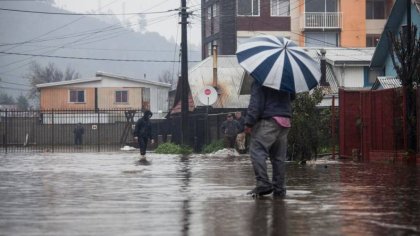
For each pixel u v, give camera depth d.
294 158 24.73
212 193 13.02
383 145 25.70
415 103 24.45
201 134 48.91
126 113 62.25
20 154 39.78
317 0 77.06
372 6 78.12
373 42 77.88
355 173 18.62
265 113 12.17
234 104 59.94
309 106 24.47
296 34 77.56
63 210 10.42
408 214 9.71
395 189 13.62
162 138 60.91
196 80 62.06
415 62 24.77
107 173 19.56
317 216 9.48
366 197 12.03
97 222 9.07
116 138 70.12
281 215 9.59
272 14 77.50
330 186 14.41
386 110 25.42
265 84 11.86
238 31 77.44
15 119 68.75
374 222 8.91
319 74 12.64
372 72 58.31
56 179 17.20
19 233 8.18
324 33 77.38
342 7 76.81
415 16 45.06
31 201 11.80
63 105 81.31
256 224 8.77
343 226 8.58
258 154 12.18
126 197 12.38
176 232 8.20
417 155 23.95
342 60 57.59
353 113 27.77
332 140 28.45
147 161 28.03
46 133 69.50
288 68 12.05
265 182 12.20
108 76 81.69
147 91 82.12
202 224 8.81
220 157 32.69
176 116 59.38
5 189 14.32
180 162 26.83
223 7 79.88
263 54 12.13
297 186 14.44
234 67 63.94
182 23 44.00
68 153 42.12
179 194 12.88
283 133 12.37
